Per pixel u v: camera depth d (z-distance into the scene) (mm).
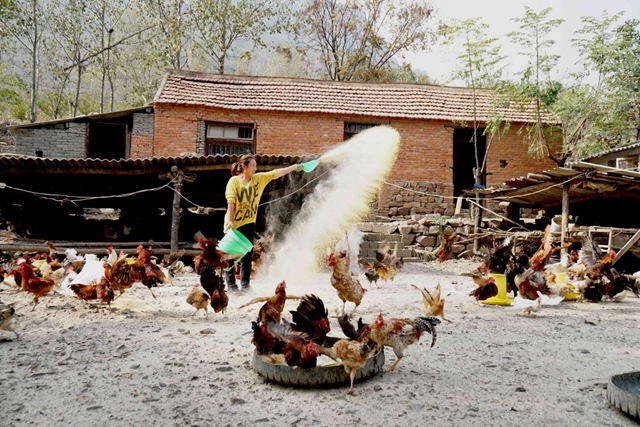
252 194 8477
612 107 19047
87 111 37125
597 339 6258
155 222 18422
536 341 6086
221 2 30156
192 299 6977
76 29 29344
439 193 19875
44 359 5020
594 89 19797
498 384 4449
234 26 30328
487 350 5605
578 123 20188
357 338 4617
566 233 13336
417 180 19797
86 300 7773
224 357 5152
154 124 18578
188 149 18594
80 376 4516
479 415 3744
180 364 4883
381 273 11422
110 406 3840
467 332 6504
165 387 4266
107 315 7176
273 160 13203
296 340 4219
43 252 13742
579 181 13016
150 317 7098
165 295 9164
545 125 20438
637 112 21234
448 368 4902
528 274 8258
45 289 7566
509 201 19156
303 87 20953
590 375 4750
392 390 4254
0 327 5742
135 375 4555
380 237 17125
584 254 9906
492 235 16719
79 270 9688
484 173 20719
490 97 21531
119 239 17859
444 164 20047
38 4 27594
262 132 19172
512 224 18734
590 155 19234
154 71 36156
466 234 17656
